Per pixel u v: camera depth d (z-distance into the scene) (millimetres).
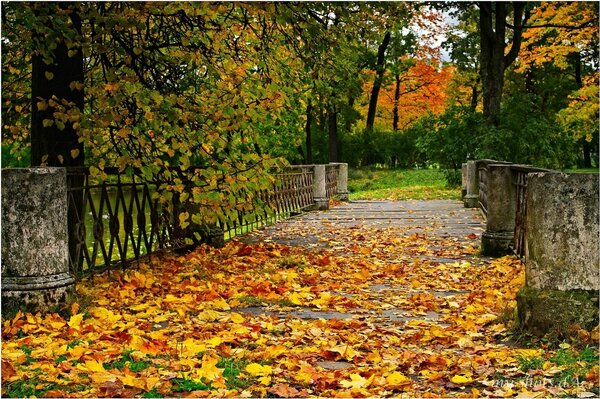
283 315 6027
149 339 5059
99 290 6668
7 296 5605
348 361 4570
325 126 37469
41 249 5680
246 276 7793
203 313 5766
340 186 22609
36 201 5660
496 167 9492
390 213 17172
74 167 6996
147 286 7059
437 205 19969
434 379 4102
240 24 8320
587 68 39938
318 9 8203
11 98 9219
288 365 4309
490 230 9570
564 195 4949
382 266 8766
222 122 7219
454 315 5887
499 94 25562
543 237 5000
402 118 44938
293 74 9047
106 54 7875
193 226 9852
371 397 3766
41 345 4844
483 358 4445
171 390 3850
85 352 4492
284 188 15969
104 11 7434
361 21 8766
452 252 9938
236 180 7617
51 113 8336
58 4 7184
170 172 7664
